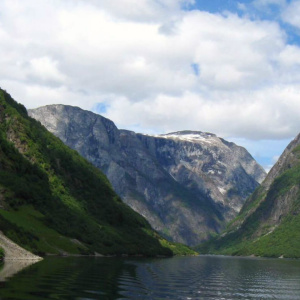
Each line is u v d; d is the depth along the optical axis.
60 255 162.12
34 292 62.06
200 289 85.06
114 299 62.41
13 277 77.06
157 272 120.56
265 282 112.00
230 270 160.25
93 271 101.81
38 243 162.00
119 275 98.06
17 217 179.88
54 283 72.75
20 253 127.62
